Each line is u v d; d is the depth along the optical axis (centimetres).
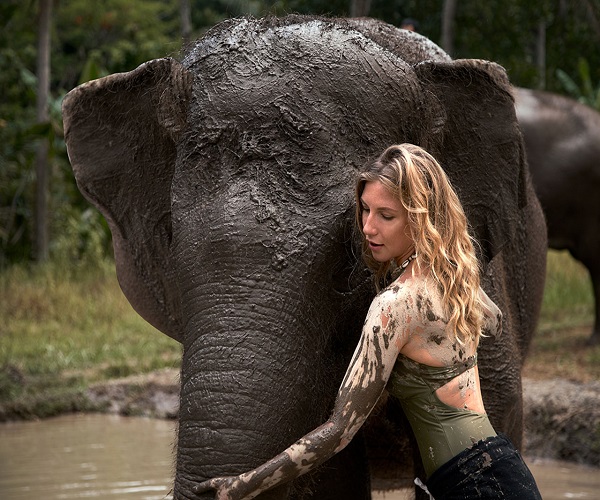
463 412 347
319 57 394
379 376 339
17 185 1912
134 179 431
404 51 446
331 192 369
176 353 1324
